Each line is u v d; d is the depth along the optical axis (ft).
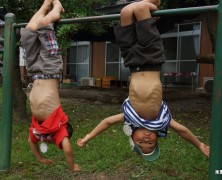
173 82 51.60
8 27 14.99
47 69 11.73
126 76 57.31
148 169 15.94
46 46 11.83
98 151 18.30
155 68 10.14
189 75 46.93
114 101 37.83
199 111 31.50
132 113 10.03
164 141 20.16
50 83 11.77
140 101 9.97
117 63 58.75
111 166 16.34
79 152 18.17
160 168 15.96
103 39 42.65
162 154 17.75
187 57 50.03
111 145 19.31
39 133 11.52
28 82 56.18
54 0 12.99
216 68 9.60
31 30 12.01
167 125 10.19
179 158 17.21
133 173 15.56
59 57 12.10
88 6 24.72
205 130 23.82
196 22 48.37
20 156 17.65
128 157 17.46
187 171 15.56
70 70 68.03
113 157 17.44
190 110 32.17
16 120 26.58
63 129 11.41
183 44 50.57
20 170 16.14
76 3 23.72
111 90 44.27
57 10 12.59
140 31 10.00
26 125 25.23
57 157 17.66
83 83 59.77
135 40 10.24
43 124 11.37
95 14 25.30
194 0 27.94
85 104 37.40
